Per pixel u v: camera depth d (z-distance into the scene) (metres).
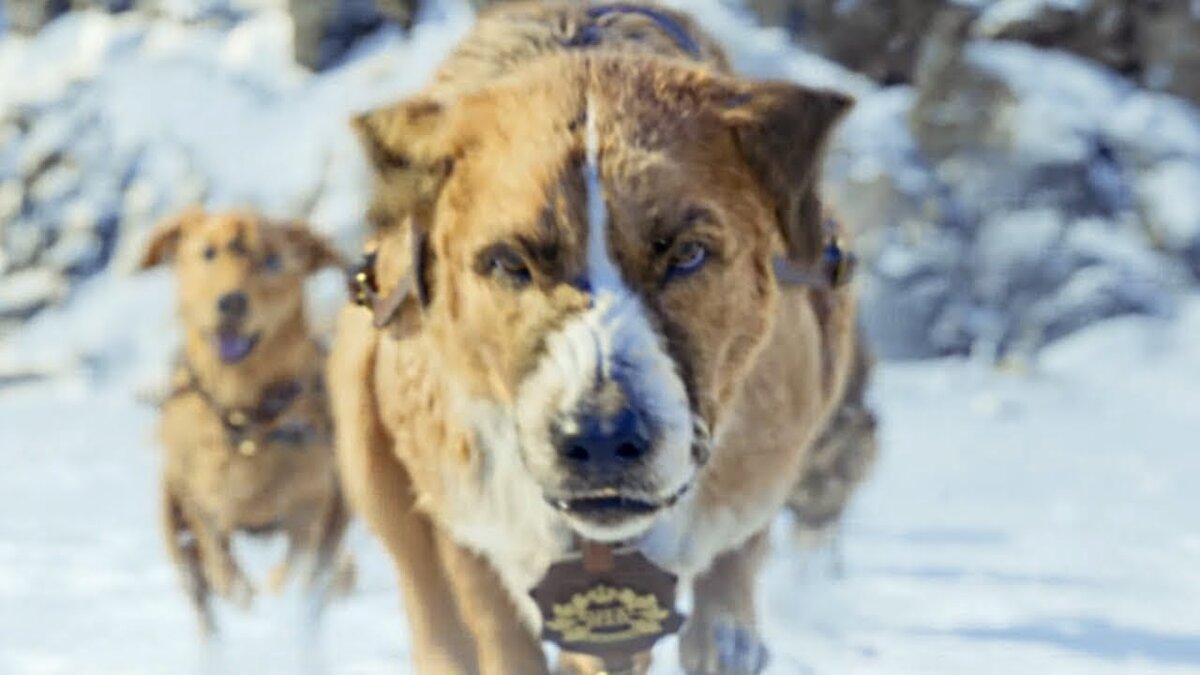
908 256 24.19
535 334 3.52
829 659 6.06
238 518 8.29
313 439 8.23
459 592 4.43
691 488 3.83
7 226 28.27
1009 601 7.57
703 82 3.78
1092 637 6.58
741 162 3.76
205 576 8.25
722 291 3.63
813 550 6.84
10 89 29.86
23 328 27.28
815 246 3.86
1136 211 24.44
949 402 20.25
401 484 4.55
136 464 15.31
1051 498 12.06
